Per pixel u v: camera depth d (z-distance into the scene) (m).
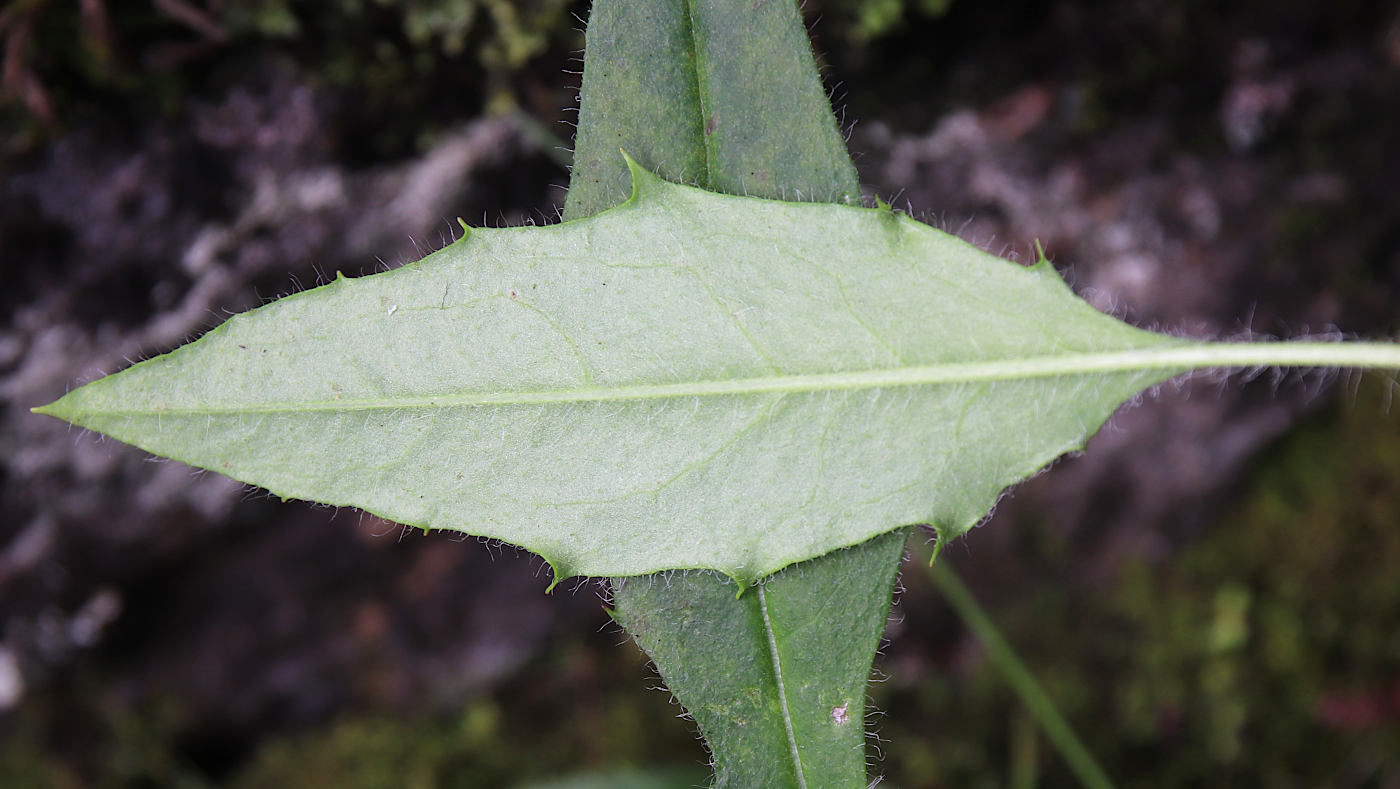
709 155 0.25
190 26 0.28
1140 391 0.25
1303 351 0.24
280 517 0.31
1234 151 0.30
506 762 0.33
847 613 0.25
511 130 0.29
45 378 0.29
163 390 0.24
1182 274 0.30
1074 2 0.29
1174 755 0.34
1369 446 0.33
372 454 0.24
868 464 0.24
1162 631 0.34
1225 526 0.34
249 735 0.34
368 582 0.32
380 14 0.28
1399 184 0.30
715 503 0.24
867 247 0.24
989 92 0.30
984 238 0.30
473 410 0.24
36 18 0.27
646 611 0.25
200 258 0.29
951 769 0.34
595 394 0.24
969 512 0.24
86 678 0.32
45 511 0.30
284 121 0.28
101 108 0.28
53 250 0.29
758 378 0.24
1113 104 0.30
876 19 0.28
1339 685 0.34
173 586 0.31
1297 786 0.34
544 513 0.24
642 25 0.25
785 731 0.25
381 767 0.33
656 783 0.30
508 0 0.28
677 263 0.24
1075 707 0.34
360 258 0.29
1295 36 0.29
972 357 0.24
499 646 0.33
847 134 0.28
